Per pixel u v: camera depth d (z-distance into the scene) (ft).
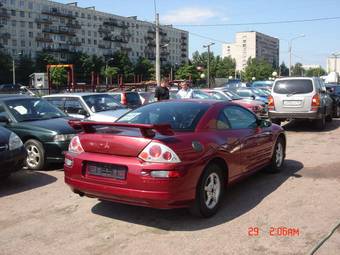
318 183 22.97
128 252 14.47
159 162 15.66
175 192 15.75
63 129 27.76
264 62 334.85
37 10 384.68
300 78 47.09
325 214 17.87
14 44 367.04
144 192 15.71
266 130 23.35
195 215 17.43
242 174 20.47
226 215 17.92
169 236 15.79
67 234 16.19
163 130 15.64
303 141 39.52
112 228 16.72
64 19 410.72
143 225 16.98
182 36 560.20
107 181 16.46
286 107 47.01
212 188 17.94
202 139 17.48
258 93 73.20
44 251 14.70
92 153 17.16
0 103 29.86
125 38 478.18
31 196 21.44
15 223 17.48
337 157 30.71
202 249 14.57
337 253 14.07
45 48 389.60
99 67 398.83
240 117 21.49
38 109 31.04
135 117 19.77
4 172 22.89
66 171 17.85
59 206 19.63
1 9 353.10
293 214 17.92
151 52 510.99
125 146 16.24
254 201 19.77
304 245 14.74
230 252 14.29
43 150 27.45
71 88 100.53
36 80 201.46
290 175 24.86
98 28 446.60
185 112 19.10
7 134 23.82
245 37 366.02
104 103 38.99
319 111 46.29
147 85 126.52
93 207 19.34
